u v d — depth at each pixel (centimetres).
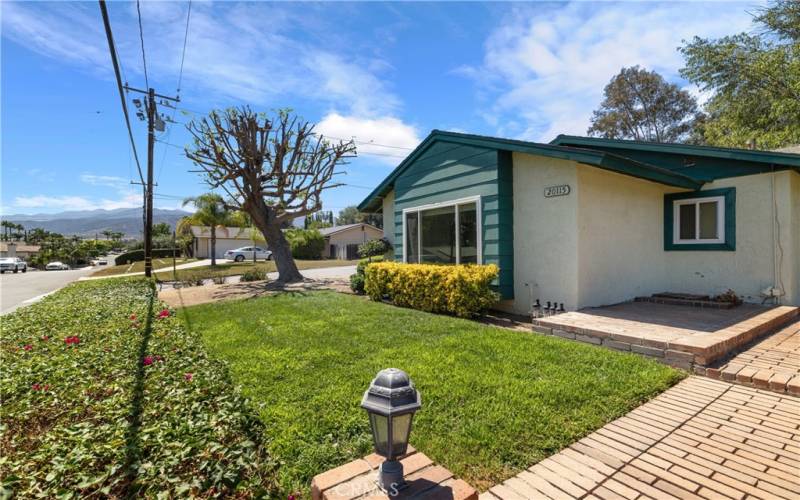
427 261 905
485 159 742
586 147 840
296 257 3450
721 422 292
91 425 269
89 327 605
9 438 264
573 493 216
